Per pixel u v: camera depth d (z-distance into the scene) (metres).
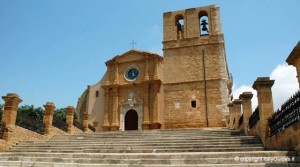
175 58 29.52
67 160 10.68
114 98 37.25
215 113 26.83
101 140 16.09
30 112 37.19
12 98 16.78
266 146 11.59
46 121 20.31
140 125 34.78
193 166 8.51
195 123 27.06
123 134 17.69
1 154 12.95
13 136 16.27
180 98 28.19
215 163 8.83
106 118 36.72
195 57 29.00
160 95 36.12
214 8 30.06
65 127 23.73
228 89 30.30
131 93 36.69
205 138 14.06
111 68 39.25
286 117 9.47
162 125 34.78
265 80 12.34
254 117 13.66
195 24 30.05
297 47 8.04
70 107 25.11
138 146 13.55
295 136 8.73
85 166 9.70
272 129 11.18
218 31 29.12
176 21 31.03
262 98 12.19
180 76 28.81
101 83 40.69
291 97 8.95
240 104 19.39
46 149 14.81
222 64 28.08
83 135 18.77
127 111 36.44
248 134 15.09
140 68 37.62
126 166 9.18
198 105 27.52
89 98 40.56
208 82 27.92
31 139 18.14
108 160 9.92
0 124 15.80
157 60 37.19
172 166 8.68
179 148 12.61
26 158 11.80
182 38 30.28
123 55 38.91
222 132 16.06
